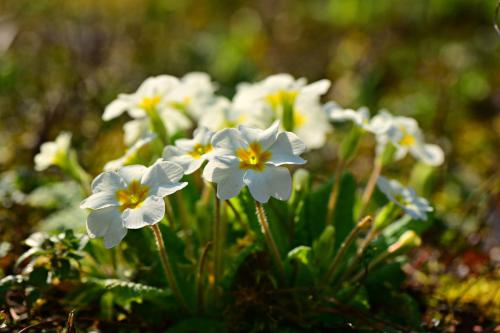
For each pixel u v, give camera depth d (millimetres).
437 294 372
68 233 331
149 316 345
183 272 346
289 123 360
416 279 388
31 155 472
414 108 621
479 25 770
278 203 348
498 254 410
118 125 529
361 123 353
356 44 761
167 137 359
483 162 538
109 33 711
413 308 350
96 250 346
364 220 332
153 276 345
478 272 389
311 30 847
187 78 402
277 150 305
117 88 593
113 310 347
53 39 667
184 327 331
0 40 650
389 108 633
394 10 789
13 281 323
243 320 337
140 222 291
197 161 310
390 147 368
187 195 369
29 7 690
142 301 346
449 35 754
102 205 297
